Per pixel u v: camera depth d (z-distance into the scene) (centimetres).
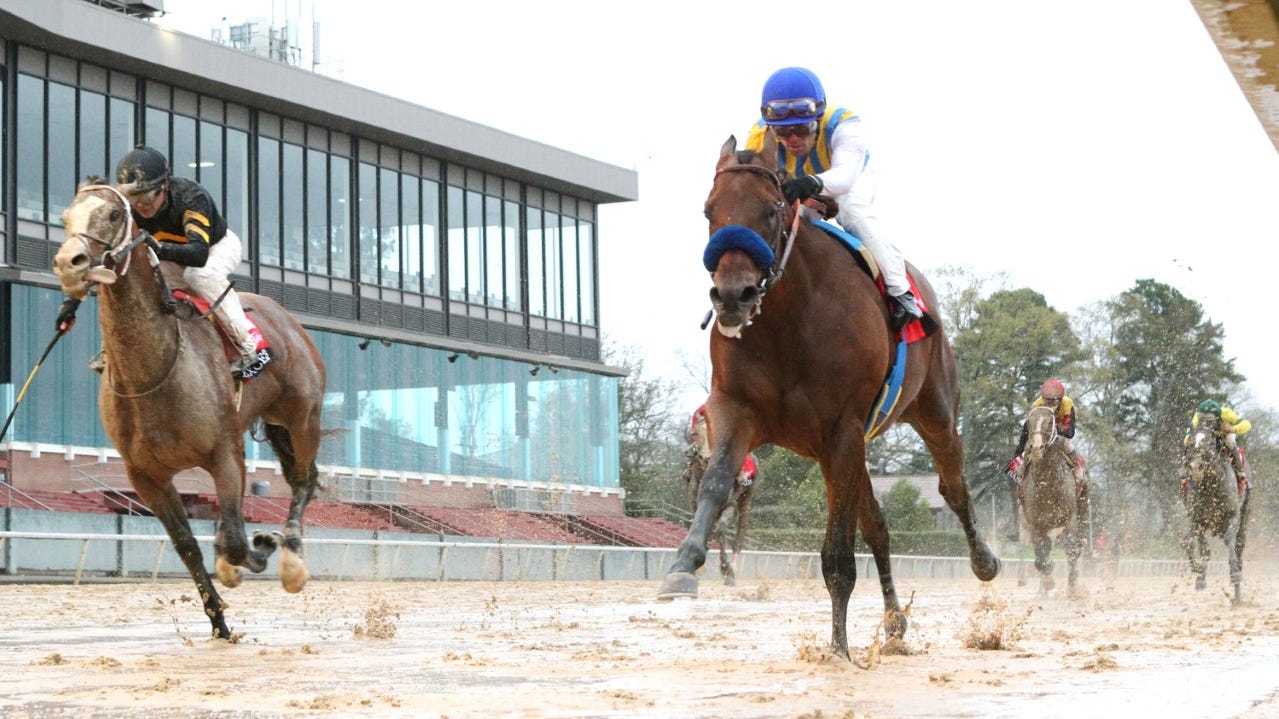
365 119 3819
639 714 402
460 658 625
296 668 586
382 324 3944
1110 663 545
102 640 796
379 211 3975
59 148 3173
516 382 4303
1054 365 5481
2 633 870
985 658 602
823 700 434
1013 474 1554
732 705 423
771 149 578
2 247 3031
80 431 3086
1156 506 4978
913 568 3453
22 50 3103
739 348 595
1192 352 5559
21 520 2123
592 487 4528
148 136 3378
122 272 675
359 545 2506
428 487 3966
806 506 4672
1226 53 241
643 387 5947
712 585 2211
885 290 645
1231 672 512
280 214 3691
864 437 611
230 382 748
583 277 4656
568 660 610
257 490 3325
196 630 904
